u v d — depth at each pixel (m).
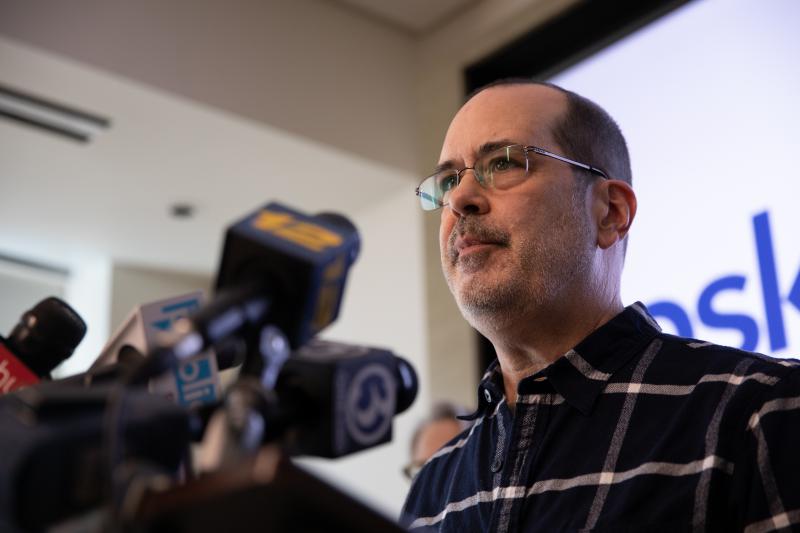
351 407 0.75
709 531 1.01
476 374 3.90
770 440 1.02
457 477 1.29
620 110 3.46
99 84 3.57
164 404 0.69
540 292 1.28
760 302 2.79
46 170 4.29
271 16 4.05
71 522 0.63
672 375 1.16
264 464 0.55
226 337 0.69
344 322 4.72
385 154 4.27
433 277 4.20
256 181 4.42
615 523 1.04
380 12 4.41
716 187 3.01
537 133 1.37
